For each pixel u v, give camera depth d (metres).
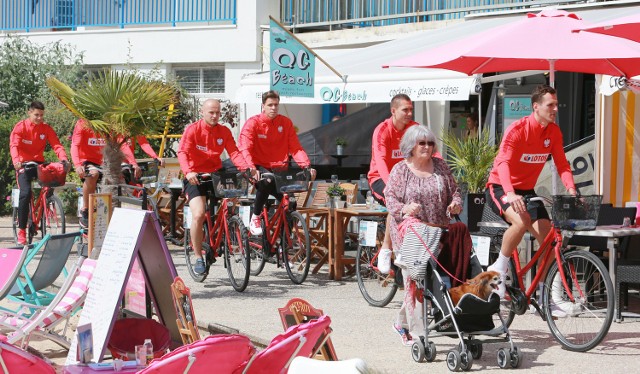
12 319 9.30
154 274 8.78
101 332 8.02
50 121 25.11
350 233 15.20
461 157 13.63
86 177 16.30
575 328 10.51
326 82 16.34
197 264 13.80
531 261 10.10
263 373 6.13
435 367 8.93
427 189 9.47
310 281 14.25
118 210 8.63
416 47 17.64
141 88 12.29
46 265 10.16
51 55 28.19
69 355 8.23
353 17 23.55
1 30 29.97
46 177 17.86
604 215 11.93
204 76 27.09
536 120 10.11
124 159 12.74
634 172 12.98
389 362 9.12
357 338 10.20
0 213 25.03
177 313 8.16
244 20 26.14
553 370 8.75
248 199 14.84
